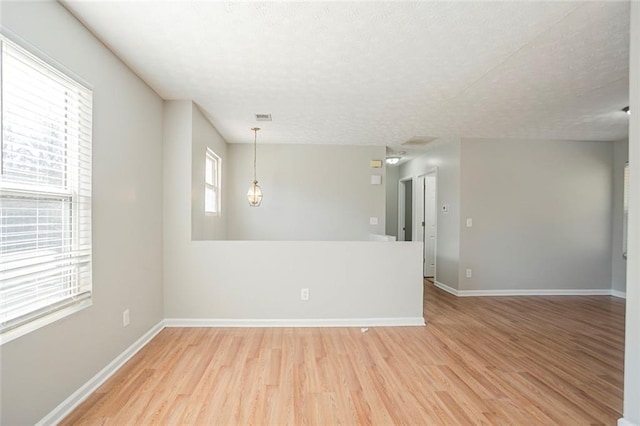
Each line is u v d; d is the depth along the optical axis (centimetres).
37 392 170
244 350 286
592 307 440
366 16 195
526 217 511
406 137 500
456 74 274
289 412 198
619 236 511
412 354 284
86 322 211
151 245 311
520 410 203
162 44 228
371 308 357
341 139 516
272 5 184
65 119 192
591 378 244
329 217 556
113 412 195
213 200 474
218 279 347
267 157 549
